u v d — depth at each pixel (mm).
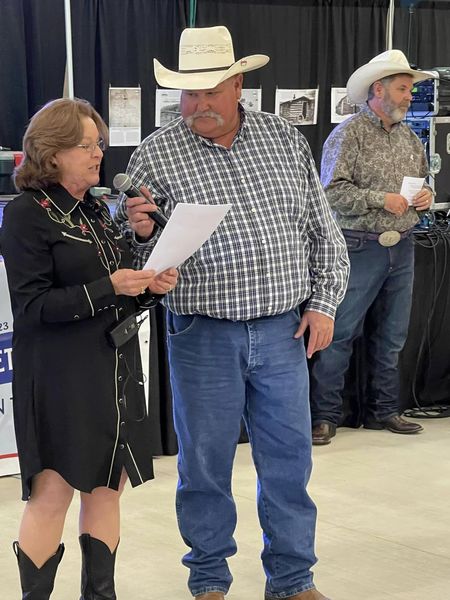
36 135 2264
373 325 4664
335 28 5531
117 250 2412
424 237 4871
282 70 5457
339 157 4344
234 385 2611
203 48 2543
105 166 5055
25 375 2334
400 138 4422
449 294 4949
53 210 2287
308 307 2711
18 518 3535
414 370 4961
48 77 4898
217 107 2500
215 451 2645
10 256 2270
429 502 3730
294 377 2654
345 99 5633
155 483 3928
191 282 2564
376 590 2938
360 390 4773
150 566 3119
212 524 2701
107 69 4969
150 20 5047
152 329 4148
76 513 3553
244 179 2572
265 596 2803
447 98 5004
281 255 2582
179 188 2551
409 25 5762
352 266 4402
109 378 2348
